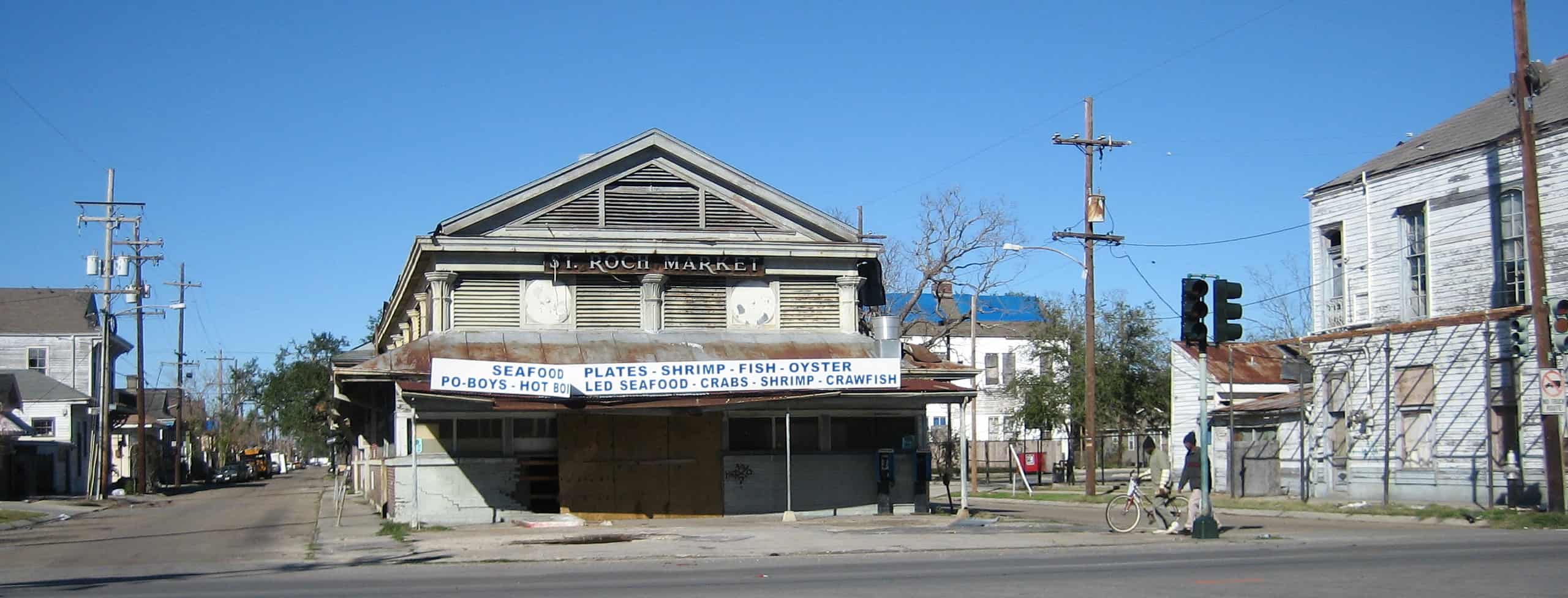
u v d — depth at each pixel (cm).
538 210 2694
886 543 1941
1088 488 3650
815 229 2825
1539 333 2292
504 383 2356
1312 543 1825
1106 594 1192
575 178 2711
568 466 2581
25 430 4806
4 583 1530
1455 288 2839
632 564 1697
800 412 2730
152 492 6056
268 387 8038
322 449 10362
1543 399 2269
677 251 2706
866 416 2766
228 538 2462
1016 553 1769
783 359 2627
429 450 2536
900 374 2538
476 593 1303
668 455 2638
